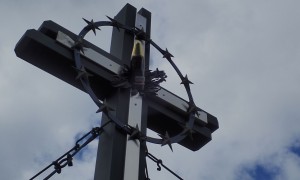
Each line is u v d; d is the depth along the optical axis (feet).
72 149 14.84
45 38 15.37
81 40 15.78
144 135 15.08
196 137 17.35
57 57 15.46
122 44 17.40
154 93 16.55
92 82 15.99
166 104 16.87
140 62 16.10
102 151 14.97
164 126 17.30
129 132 15.01
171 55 17.87
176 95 17.24
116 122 14.90
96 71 15.84
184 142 17.60
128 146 14.78
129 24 18.33
